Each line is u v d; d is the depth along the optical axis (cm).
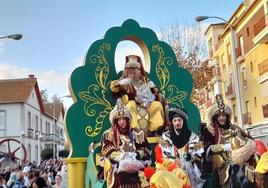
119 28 727
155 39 746
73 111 682
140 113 661
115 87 674
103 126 696
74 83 688
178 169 529
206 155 610
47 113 5816
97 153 609
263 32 2956
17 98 4575
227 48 3850
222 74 4019
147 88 688
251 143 587
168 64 747
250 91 3453
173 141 589
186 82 753
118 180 549
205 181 604
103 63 710
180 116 600
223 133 616
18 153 4450
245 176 575
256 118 3366
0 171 1948
